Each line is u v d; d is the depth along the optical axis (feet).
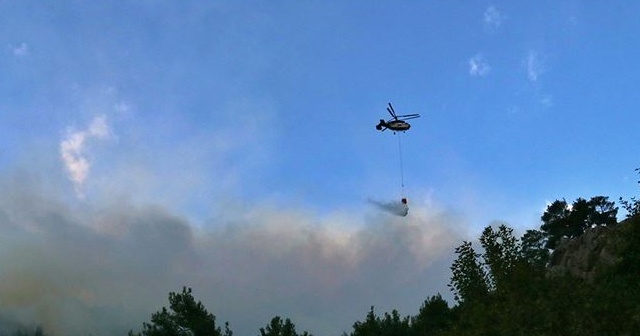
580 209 282.56
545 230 293.23
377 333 163.73
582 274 129.39
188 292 152.87
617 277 68.23
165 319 148.15
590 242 138.51
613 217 283.79
